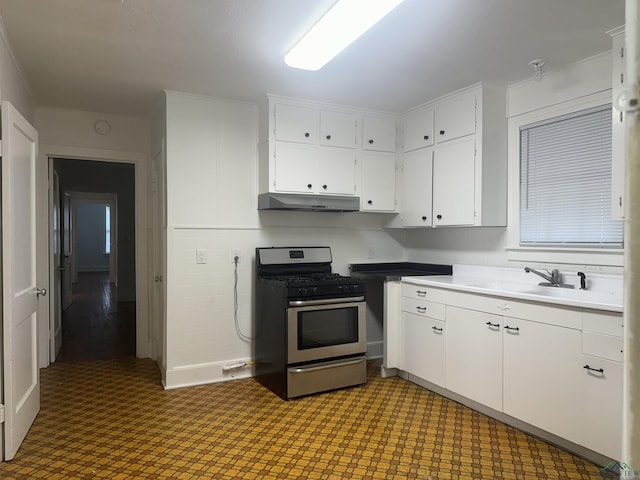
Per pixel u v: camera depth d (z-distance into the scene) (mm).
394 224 4234
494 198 3410
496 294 2756
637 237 467
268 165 3586
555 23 2373
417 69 3027
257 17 2293
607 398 2186
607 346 2186
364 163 3994
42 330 4039
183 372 3521
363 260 4387
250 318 3820
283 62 2889
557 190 3152
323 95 3594
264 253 3736
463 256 3902
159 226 3869
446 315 3166
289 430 2713
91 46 2648
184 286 3543
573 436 2338
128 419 2879
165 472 2234
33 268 2822
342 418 2889
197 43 2607
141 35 2506
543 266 3217
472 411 2998
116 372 3881
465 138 3441
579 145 3006
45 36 2512
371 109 4000
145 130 4262
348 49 2686
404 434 2654
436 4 2168
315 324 3330
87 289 9148
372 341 4391
